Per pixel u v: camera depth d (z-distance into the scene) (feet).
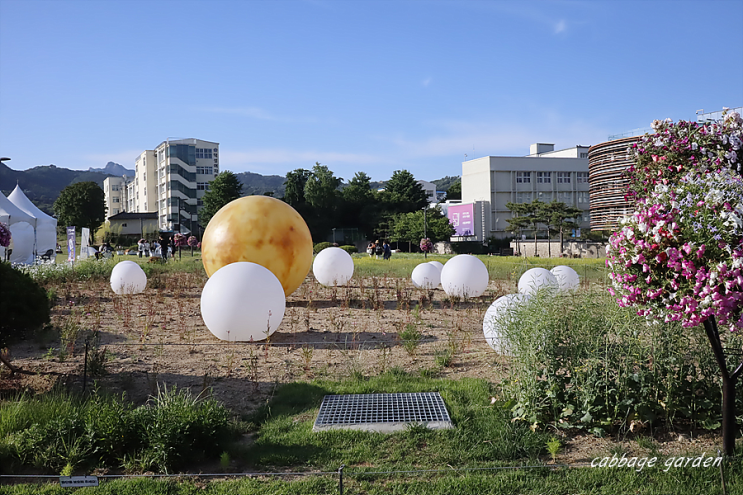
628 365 17.42
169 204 288.10
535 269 41.50
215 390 21.88
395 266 84.23
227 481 14.39
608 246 15.49
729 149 17.92
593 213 130.11
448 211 233.14
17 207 90.48
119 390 21.65
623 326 18.19
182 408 16.66
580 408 17.30
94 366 23.29
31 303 21.38
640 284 14.70
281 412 19.33
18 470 15.01
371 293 49.16
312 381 22.81
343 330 33.73
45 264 63.16
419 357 26.91
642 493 13.39
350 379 22.98
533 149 272.51
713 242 13.55
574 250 147.33
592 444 16.42
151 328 34.40
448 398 20.20
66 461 15.06
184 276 64.28
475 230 228.84
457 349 28.32
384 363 25.21
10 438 15.67
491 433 16.88
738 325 14.11
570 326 18.74
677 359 17.67
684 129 18.61
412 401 20.06
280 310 29.25
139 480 14.30
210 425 16.26
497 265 84.69
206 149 301.84
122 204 446.60
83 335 31.58
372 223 238.27
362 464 15.35
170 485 14.10
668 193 14.76
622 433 17.02
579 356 17.88
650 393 17.61
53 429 15.99
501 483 13.87
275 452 16.01
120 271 49.47
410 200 250.37
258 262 36.27
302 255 37.99
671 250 13.78
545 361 18.06
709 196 14.10
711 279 13.26
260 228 36.42
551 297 20.58
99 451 15.62
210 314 28.58
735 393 16.14
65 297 46.75
